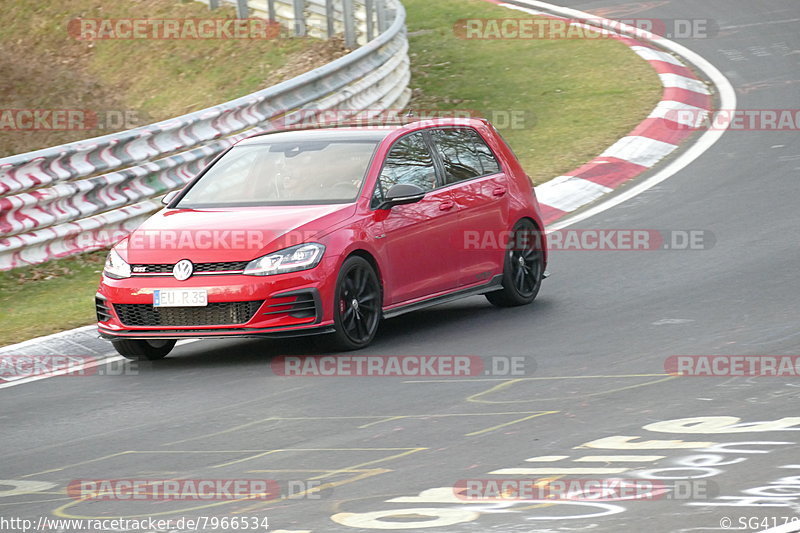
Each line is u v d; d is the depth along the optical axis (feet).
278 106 187.83
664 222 155.74
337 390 92.99
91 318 121.70
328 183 112.27
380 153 114.62
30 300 135.44
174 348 116.26
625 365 95.04
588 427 77.77
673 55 273.75
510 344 106.22
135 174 160.04
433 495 65.31
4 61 264.31
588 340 105.40
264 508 64.80
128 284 104.78
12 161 145.18
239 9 271.28
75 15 289.74
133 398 95.30
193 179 117.70
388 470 70.79
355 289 106.83
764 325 105.19
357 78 209.46
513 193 125.80
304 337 114.62
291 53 256.11
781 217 151.43
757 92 234.58
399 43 244.01
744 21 303.89
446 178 119.24
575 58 268.00
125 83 259.80
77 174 153.07
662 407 81.61
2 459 79.82
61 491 70.79
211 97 245.04
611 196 174.70
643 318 112.57
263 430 82.53
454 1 333.83
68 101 244.42
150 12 283.38
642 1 337.31
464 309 126.62
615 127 210.38
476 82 254.68
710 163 186.50
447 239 116.57
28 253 147.74
